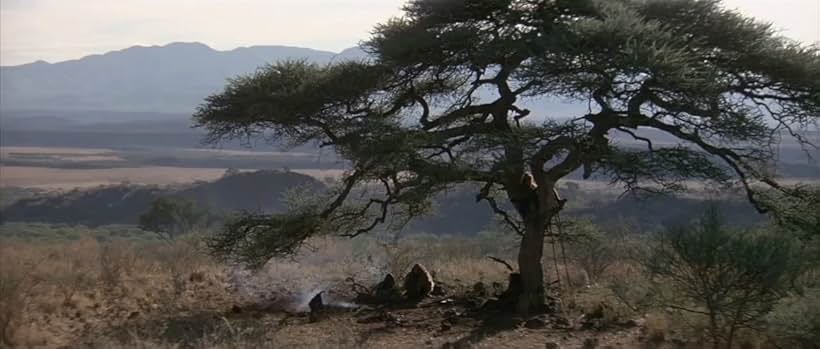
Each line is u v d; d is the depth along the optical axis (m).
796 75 13.05
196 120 14.87
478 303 14.55
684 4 13.59
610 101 12.58
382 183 14.46
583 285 15.85
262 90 14.20
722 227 9.92
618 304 13.15
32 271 16.88
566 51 11.84
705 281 9.80
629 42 11.76
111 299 15.07
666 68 11.34
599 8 13.14
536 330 12.31
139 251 21.92
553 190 14.00
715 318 10.41
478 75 14.09
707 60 13.48
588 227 16.14
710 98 12.06
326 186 16.06
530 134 12.78
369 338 11.88
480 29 13.66
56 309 13.60
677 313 11.24
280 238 13.81
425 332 12.40
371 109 14.73
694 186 14.17
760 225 11.45
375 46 14.02
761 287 9.59
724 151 13.07
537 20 13.42
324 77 14.32
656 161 12.36
